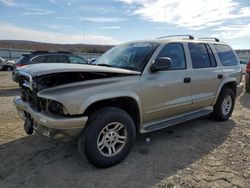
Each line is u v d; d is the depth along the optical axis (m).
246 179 3.18
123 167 3.46
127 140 3.57
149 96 3.85
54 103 3.13
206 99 5.03
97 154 3.29
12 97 8.87
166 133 4.84
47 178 3.16
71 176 3.21
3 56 31.89
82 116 3.15
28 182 3.07
